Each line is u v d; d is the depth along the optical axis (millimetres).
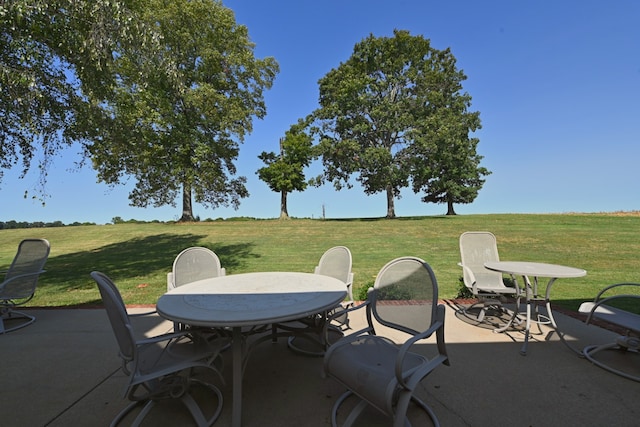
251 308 2084
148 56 6406
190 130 17078
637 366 2666
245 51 17781
